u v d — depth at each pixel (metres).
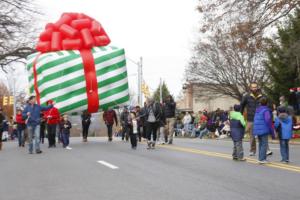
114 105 23.28
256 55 47.22
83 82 22.66
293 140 24.19
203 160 14.38
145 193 9.00
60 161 14.82
